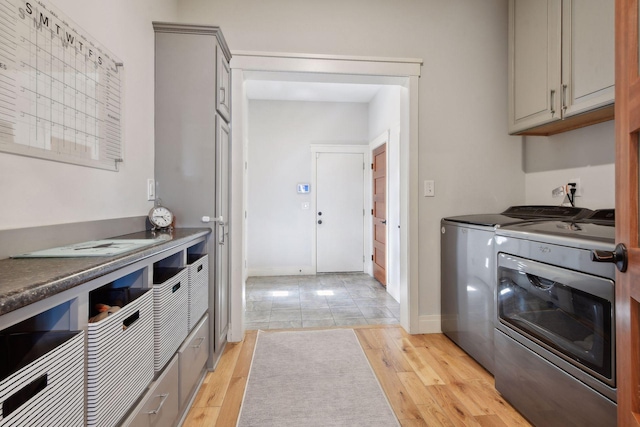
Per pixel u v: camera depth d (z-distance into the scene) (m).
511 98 2.31
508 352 1.58
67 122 1.13
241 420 1.47
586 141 1.99
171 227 1.76
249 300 3.38
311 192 4.65
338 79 2.46
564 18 1.81
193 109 1.87
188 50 1.86
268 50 2.32
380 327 2.60
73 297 0.73
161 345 1.15
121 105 1.50
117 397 0.86
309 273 4.67
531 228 1.50
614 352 1.05
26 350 0.70
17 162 0.93
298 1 2.34
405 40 2.43
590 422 1.13
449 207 2.47
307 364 1.99
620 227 0.83
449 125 2.46
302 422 1.46
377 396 1.66
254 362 2.02
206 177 1.87
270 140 4.59
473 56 2.49
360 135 4.72
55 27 1.07
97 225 1.30
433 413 1.52
